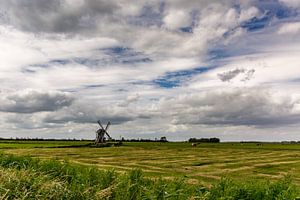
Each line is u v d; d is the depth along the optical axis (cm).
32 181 902
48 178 997
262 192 878
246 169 3738
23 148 7550
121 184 953
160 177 1010
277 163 4591
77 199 874
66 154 5766
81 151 6931
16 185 857
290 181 916
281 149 9469
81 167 1198
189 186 957
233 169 3703
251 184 916
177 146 10888
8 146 8325
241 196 868
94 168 1138
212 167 3888
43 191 855
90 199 877
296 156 6234
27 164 1333
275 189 873
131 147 9550
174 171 3272
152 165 3956
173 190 882
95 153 6291
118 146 10012
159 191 888
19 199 802
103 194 894
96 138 10844
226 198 841
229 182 923
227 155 6328
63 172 1162
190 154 6488
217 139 19725
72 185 966
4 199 790
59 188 880
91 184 998
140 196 876
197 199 858
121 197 889
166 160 4822
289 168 3938
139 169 1073
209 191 911
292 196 799
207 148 9612
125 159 4878
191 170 3475
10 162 1366
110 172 1066
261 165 4241
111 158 5072
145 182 1000
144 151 7381
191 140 19975
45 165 1246
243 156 6078
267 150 8762
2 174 915
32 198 825
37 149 7194
